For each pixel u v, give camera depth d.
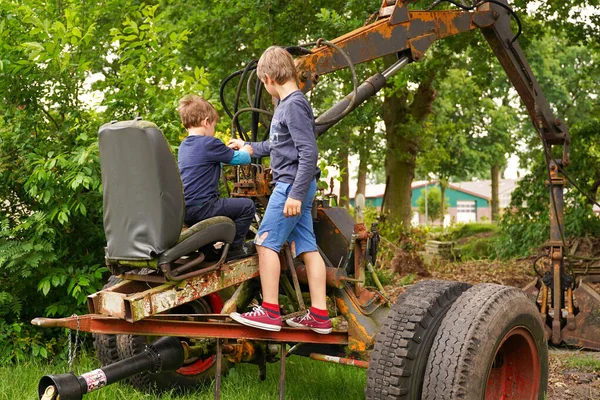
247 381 5.12
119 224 3.56
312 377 5.27
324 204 4.49
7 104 6.01
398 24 5.22
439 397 3.57
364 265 4.27
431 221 45.06
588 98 31.86
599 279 7.98
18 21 6.05
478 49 13.24
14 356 5.64
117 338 4.75
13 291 5.90
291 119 3.67
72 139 6.02
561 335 6.83
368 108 10.22
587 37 13.22
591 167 13.30
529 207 14.20
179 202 3.47
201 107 3.98
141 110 6.30
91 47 6.89
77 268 6.02
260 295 4.60
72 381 3.39
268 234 3.77
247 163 4.04
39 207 5.89
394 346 3.65
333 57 4.86
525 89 6.92
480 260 14.86
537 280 7.32
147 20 6.64
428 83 16.27
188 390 4.97
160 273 3.70
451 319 3.73
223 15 10.91
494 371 4.31
